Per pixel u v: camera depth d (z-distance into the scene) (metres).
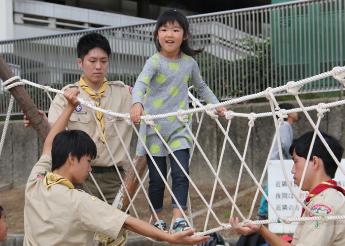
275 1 12.38
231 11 10.20
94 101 4.98
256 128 9.95
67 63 11.59
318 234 3.55
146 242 7.43
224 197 9.30
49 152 4.37
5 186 11.84
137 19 17.95
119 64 11.16
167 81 4.77
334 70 3.38
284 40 9.77
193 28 10.45
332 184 3.71
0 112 12.35
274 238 3.92
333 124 9.30
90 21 16.69
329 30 9.41
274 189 6.88
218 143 10.27
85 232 3.78
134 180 4.98
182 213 4.41
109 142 4.98
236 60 10.14
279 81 9.82
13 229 8.82
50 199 3.80
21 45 12.02
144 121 4.40
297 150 3.89
